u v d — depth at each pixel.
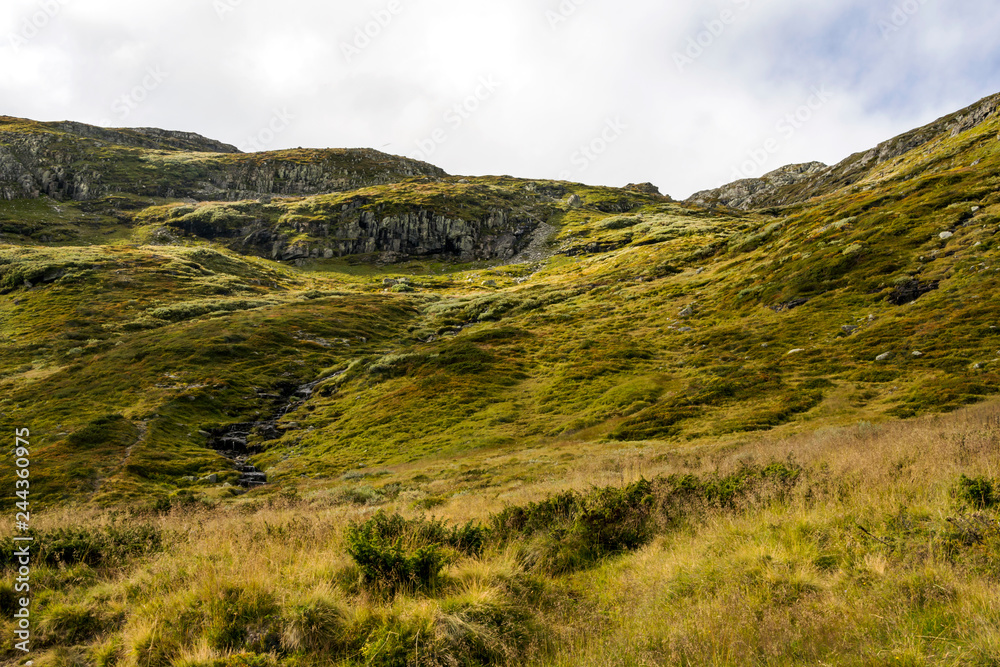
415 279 140.50
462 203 191.38
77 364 64.88
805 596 6.18
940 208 58.09
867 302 45.84
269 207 182.50
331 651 6.18
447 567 8.23
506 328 72.81
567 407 42.97
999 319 33.75
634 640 5.78
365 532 9.13
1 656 6.57
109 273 104.88
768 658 5.02
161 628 6.61
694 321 60.72
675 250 107.94
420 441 41.22
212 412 52.12
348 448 42.97
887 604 5.67
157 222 165.25
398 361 63.38
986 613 5.04
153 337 74.25
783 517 8.86
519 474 25.67
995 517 6.95
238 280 116.00
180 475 38.34
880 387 30.19
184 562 8.88
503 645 6.04
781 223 86.50
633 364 50.72
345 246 165.38
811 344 41.97
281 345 74.25
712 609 6.06
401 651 5.87
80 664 6.42
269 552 9.02
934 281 43.44
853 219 66.31
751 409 31.91
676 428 31.77
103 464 37.88
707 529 9.25
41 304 89.38
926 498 8.35
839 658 4.82
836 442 17.88
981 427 14.73
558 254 151.38
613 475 18.70
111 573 9.39
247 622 6.63
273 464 42.06
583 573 8.76
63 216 161.00
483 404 47.34
